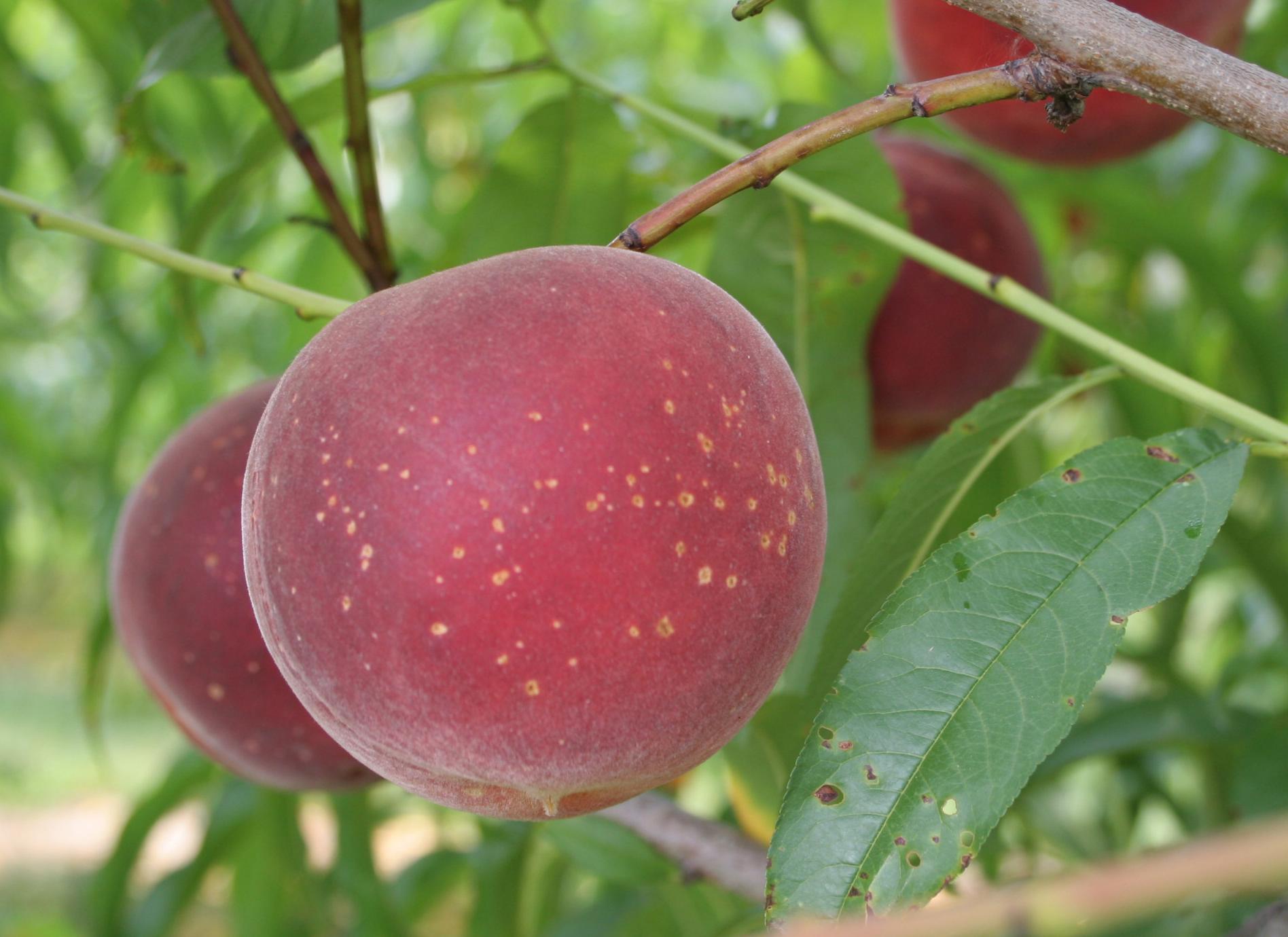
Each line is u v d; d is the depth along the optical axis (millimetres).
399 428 376
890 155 571
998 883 629
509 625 371
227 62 507
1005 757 390
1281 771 522
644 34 1075
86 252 882
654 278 390
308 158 503
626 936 688
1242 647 851
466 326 380
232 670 466
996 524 403
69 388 1191
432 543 372
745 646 383
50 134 825
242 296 988
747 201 519
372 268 507
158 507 473
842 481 515
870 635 398
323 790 495
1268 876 227
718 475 378
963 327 540
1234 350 735
